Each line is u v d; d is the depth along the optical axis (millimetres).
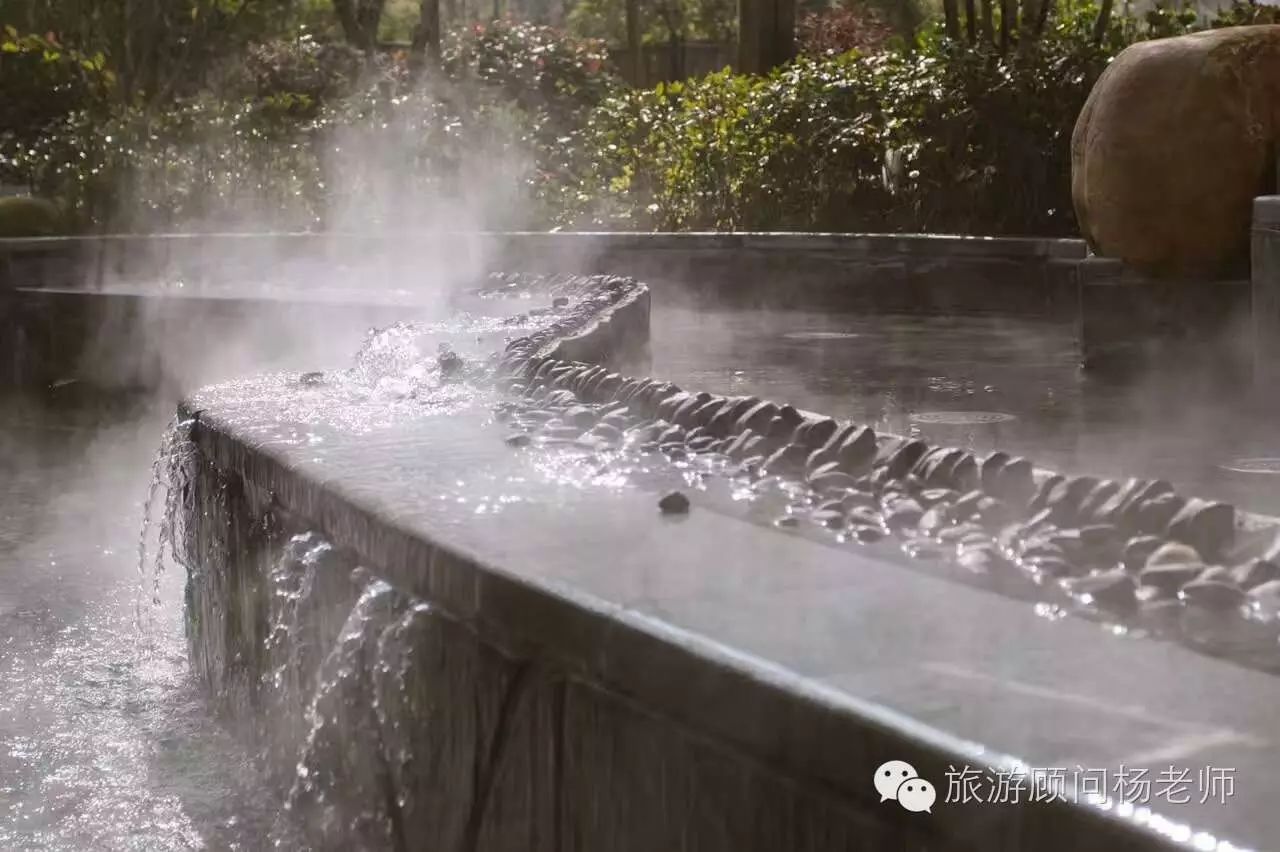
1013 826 1096
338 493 2404
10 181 15398
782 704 1323
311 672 2607
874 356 6309
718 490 2369
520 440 2836
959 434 4176
